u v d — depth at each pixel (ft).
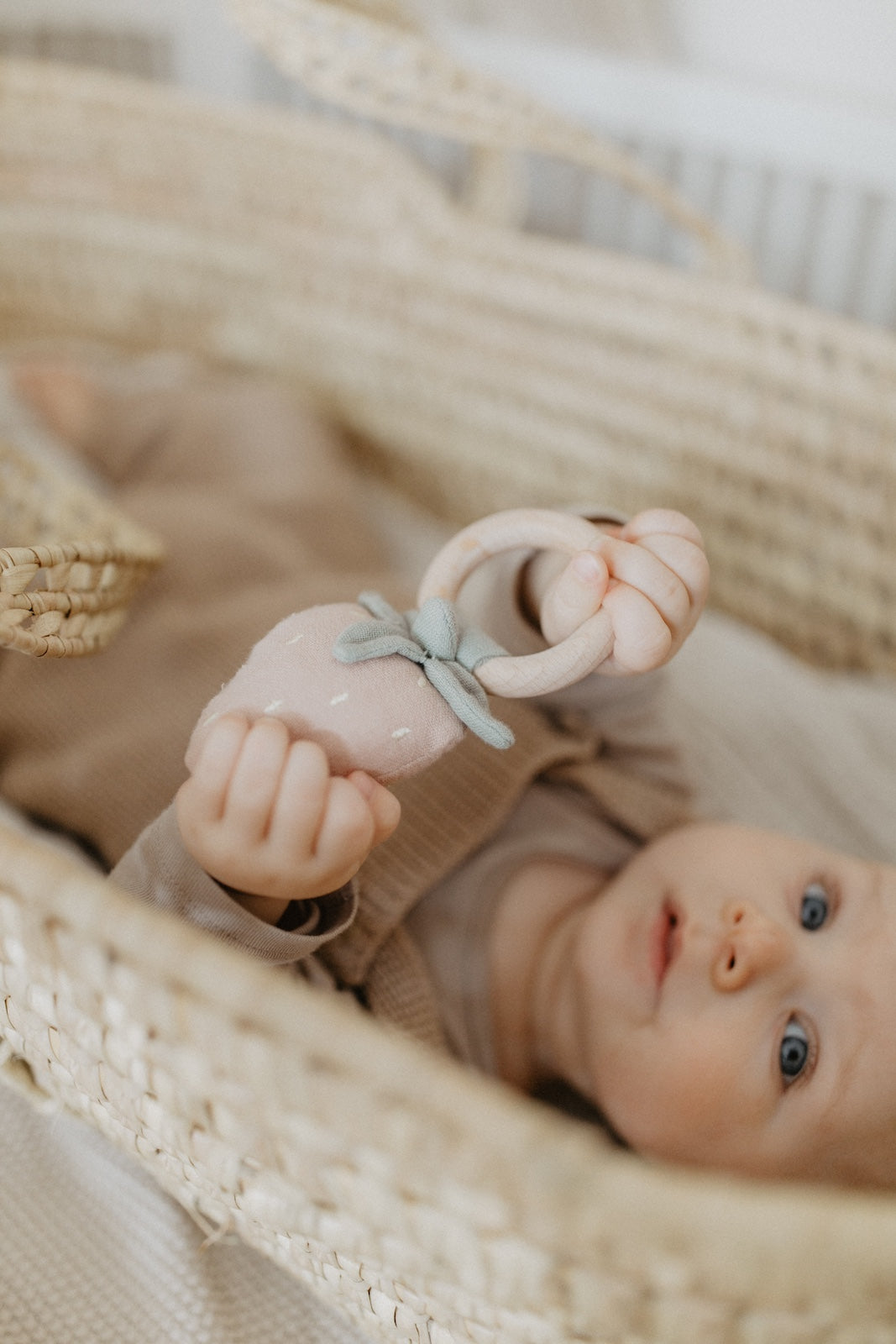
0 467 2.45
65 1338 1.88
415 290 4.15
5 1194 2.07
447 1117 1.00
